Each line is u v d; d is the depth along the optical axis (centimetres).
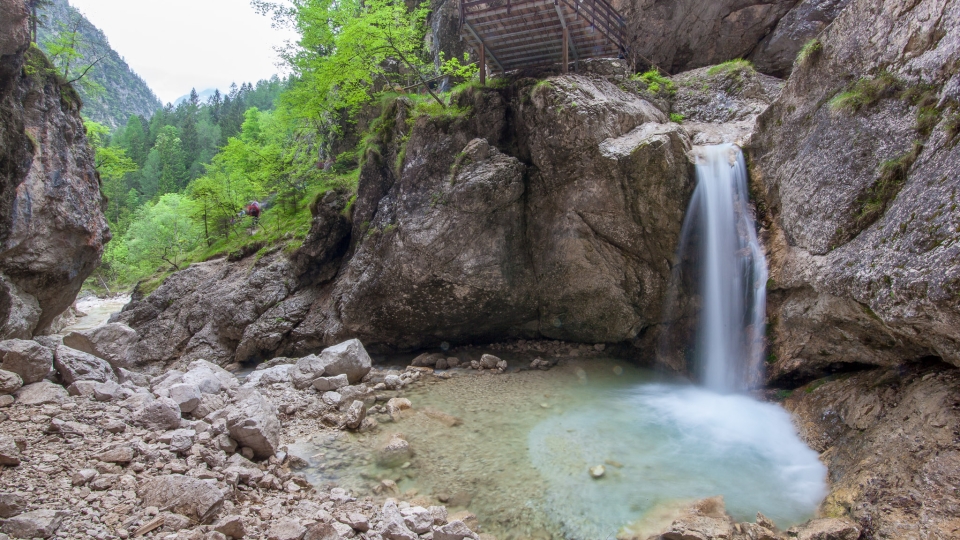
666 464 655
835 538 457
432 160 1162
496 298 1150
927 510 432
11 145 1033
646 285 1053
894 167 566
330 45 1891
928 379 559
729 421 785
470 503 573
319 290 1464
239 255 1736
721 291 949
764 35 1438
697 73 1323
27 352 664
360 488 601
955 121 491
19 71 1050
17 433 532
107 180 5256
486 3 1092
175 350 1563
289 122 2475
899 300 502
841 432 628
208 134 7144
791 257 782
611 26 1316
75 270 1345
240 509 492
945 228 455
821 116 742
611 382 1001
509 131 1151
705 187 948
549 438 739
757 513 525
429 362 1166
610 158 948
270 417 686
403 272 1152
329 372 974
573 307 1150
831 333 713
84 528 395
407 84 1938
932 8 570
